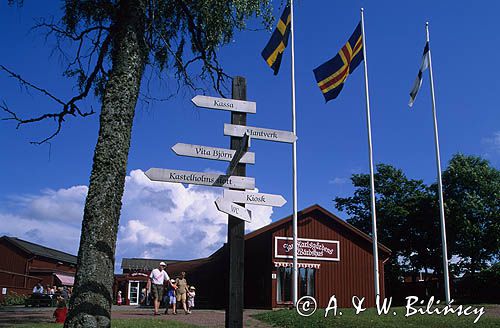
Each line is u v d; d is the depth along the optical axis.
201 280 37.94
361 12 24.81
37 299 30.41
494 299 38.69
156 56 11.12
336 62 23.77
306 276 28.05
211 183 6.75
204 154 6.79
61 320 15.23
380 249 29.91
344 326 14.84
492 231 41.34
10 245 45.41
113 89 8.21
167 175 6.59
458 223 42.12
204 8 10.96
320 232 28.73
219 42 11.30
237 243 6.66
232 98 7.20
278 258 27.30
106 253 7.44
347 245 29.25
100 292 7.20
